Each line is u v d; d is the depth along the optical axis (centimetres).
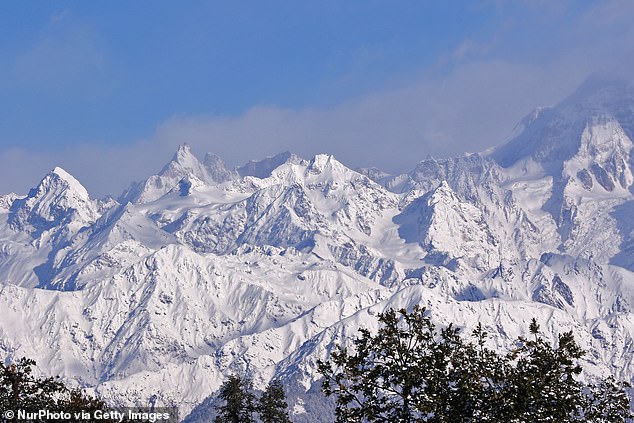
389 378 12031
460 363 12006
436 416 11538
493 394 11769
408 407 11894
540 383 11738
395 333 12175
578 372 11925
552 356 12112
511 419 11531
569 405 11644
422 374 11738
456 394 11719
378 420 11850
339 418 11988
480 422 11631
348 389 12162
